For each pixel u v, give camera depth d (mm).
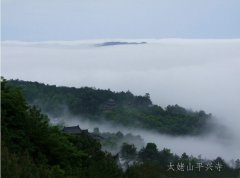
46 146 33625
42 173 26391
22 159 25625
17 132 30969
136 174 55875
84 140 44594
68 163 35688
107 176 42719
